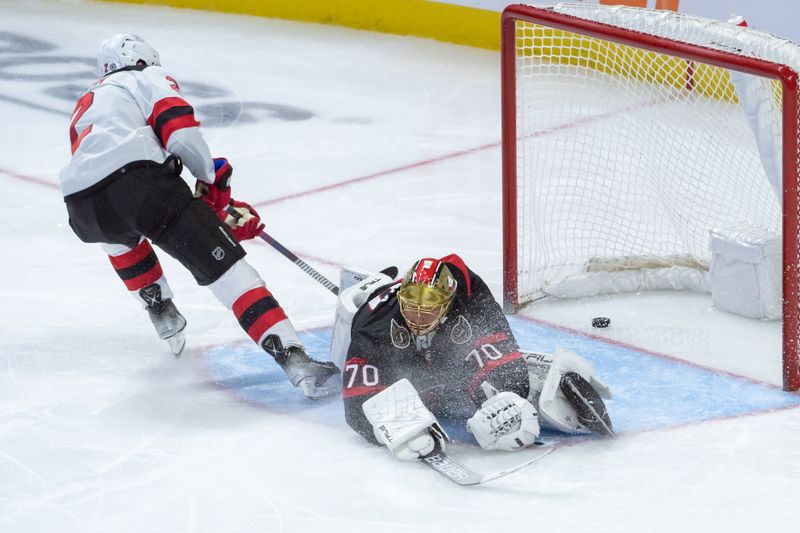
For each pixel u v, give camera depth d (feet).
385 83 107.65
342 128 94.53
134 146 45.42
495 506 37.24
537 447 41.50
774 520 36.09
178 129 45.39
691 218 61.72
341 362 46.01
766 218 58.23
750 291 54.29
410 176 82.38
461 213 74.23
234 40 122.52
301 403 46.50
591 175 73.97
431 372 42.80
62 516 37.47
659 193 64.03
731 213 60.85
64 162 85.92
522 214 60.44
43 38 123.34
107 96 46.65
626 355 50.98
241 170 83.76
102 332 54.70
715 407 44.88
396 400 40.01
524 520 36.29
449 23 119.44
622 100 69.10
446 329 41.81
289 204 76.28
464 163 85.46
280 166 84.69
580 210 66.90
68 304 58.44
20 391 47.83
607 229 64.44
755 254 53.62
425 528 35.99
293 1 129.39
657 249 60.80
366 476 39.63
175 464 41.09
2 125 94.79
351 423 41.22
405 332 41.45
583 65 71.46
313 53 117.60
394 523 36.35
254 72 111.34
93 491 39.17
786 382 46.24
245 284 46.29
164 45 120.67
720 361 49.80
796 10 90.17
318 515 37.01
